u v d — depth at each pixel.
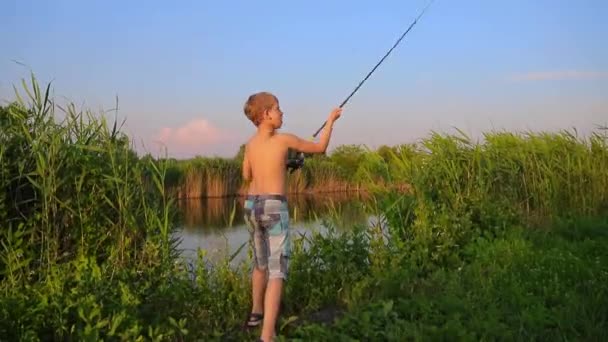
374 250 6.69
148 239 5.48
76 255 5.33
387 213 7.49
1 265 4.92
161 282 5.12
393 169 8.62
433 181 8.66
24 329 3.93
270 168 4.61
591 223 8.03
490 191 9.57
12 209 5.25
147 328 4.25
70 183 5.45
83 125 5.75
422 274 6.48
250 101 4.83
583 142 10.73
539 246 7.07
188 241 10.01
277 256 4.53
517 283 5.38
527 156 10.19
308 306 5.46
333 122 5.04
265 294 4.62
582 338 4.11
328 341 4.23
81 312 3.89
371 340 4.21
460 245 7.30
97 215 5.50
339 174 25.45
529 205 10.05
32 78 5.46
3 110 5.47
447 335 4.03
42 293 4.43
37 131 5.48
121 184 5.64
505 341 4.07
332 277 5.88
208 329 4.74
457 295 5.18
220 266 5.64
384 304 4.72
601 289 5.00
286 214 4.59
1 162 5.12
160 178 5.89
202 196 23.62
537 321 4.41
